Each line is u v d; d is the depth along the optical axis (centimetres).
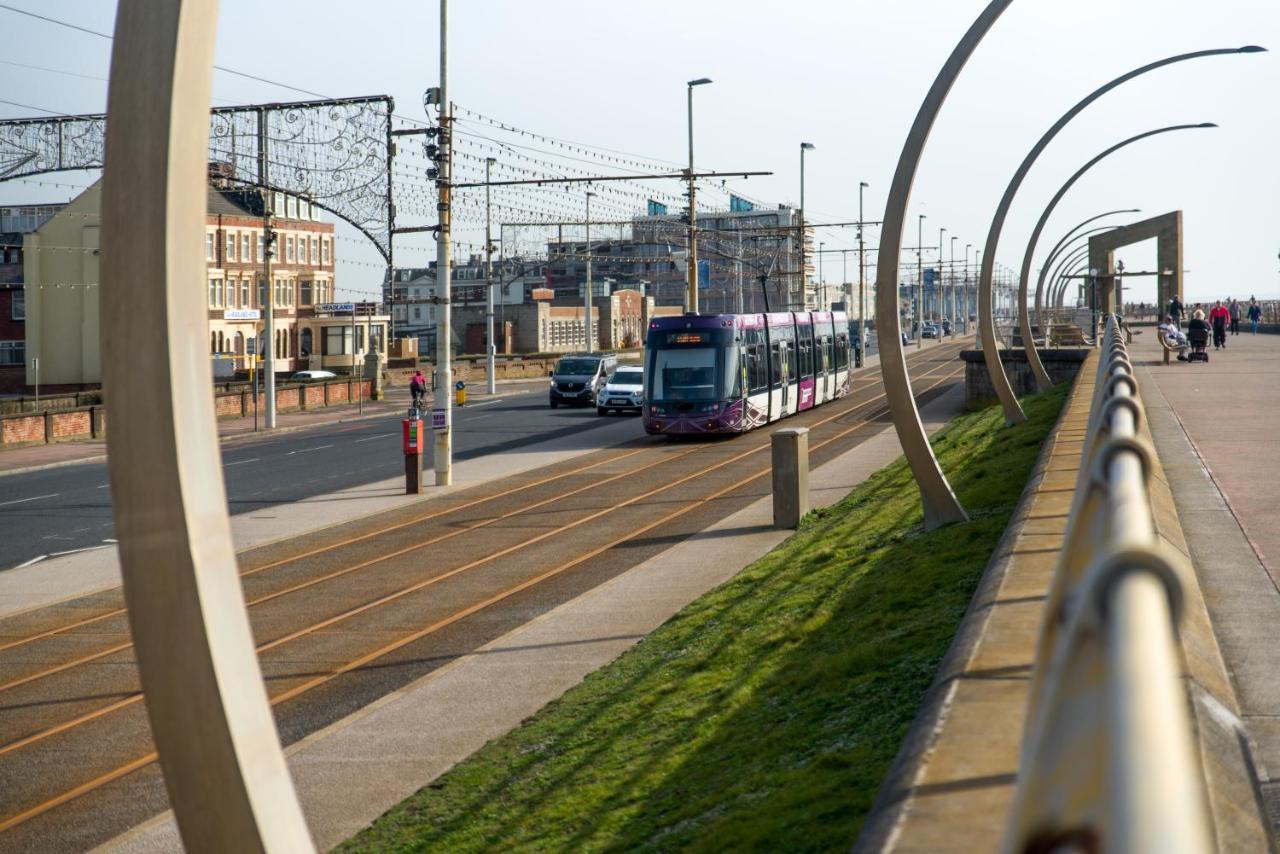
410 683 1312
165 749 452
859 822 583
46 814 980
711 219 11062
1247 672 607
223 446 4509
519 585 1811
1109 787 130
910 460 1614
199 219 457
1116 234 7138
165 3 443
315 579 1914
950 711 492
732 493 2703
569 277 14788
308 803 952
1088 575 180
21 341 8900
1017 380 4391
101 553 2200
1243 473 1322
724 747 872
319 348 10062
